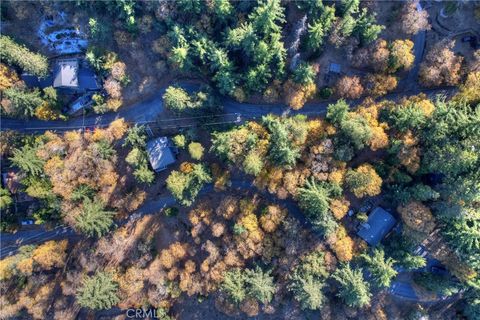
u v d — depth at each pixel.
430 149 63.59
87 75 71.88
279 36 62.12
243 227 69.00
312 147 65.62
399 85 68.75
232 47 64.69
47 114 72.06
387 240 71.31
